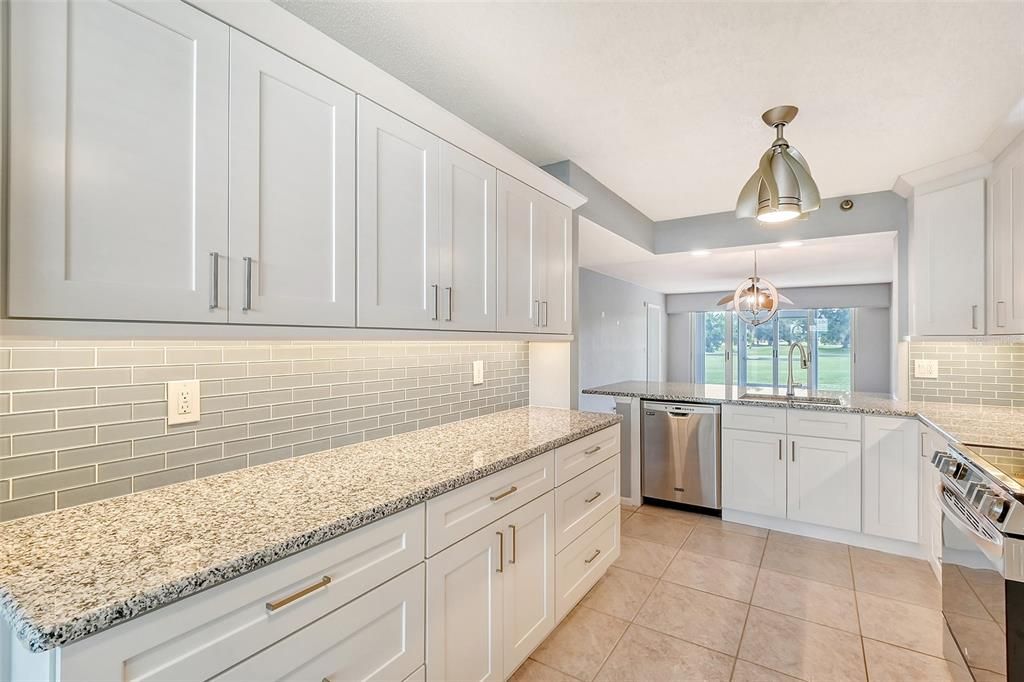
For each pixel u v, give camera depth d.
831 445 3.03
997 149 2.47
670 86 1.98
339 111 1.44
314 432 1.73
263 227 1.24
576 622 2.17
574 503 2.17
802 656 1.93
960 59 1.77
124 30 1.00
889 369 7.46
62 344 1.16
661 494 3.63
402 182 1.65
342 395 1.83
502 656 1.67
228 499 1.25
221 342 1.46
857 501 2.95
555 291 2.60
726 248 4.01
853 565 2.72
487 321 2.06
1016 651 1.34
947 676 1.81
